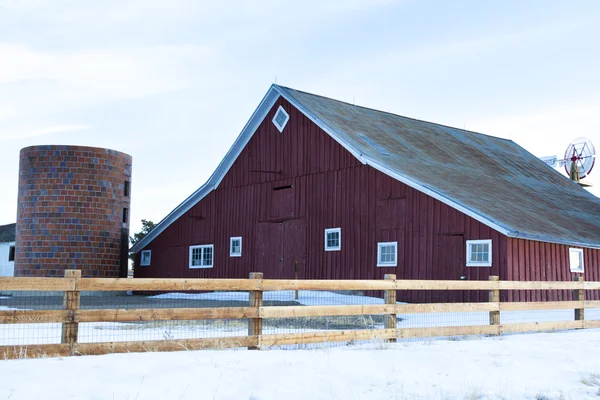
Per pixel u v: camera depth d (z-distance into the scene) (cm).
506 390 812
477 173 3275
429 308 1318
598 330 1600
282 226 3153
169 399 723
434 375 893
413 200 2644
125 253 3750
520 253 2422
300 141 3127
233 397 744
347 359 980
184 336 1309
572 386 847
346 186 2897
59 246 3491
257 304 1102
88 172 3553
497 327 1436
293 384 811
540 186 3581
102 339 1265
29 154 3556
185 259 3612
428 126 3834
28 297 3064
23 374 793
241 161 3403
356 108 3544
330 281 1185
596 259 2838
